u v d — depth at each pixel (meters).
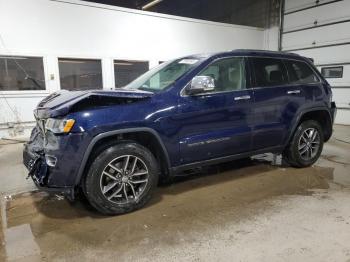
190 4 15.47
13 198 3.36
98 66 8.02
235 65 3.43
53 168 2.53
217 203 3.06
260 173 4.01
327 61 9.20
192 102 3.03
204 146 3.15
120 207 2.77
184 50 9.56
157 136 2.84
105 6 7.82
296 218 2.67
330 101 4.27
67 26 7.35
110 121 2.60
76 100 2.52
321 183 3.59
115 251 2.23
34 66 7.10
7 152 5.64
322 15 9.20
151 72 3.78
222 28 10.38
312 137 4.18
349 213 2.75
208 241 2.32
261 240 2.31
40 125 2.84
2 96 6.77
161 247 2.26
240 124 3.38
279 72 3.77
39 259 2.15
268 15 11.27
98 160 2.62
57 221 2.75
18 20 6.73
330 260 2.04
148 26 8.67
